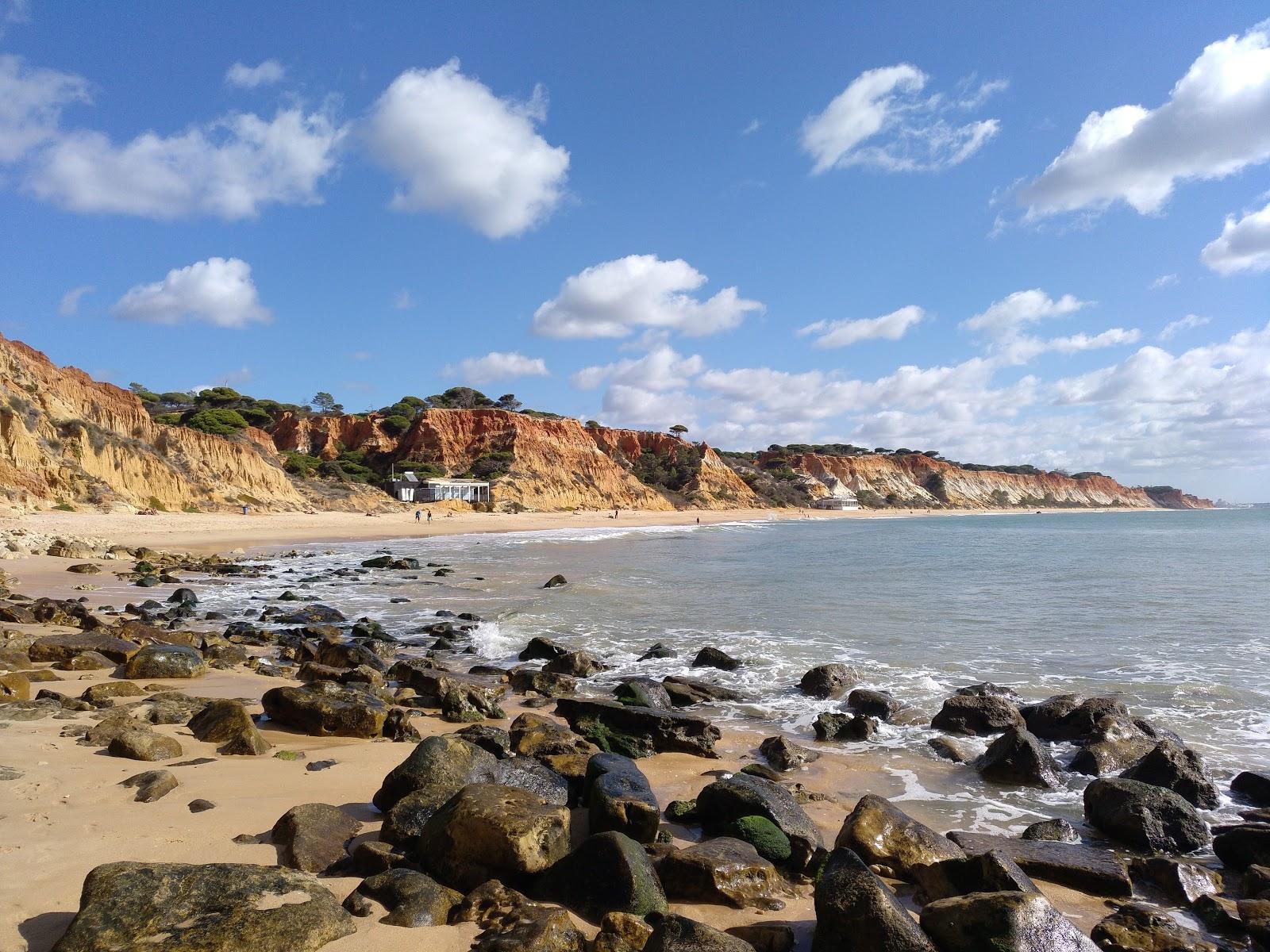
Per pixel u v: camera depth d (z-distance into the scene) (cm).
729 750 967
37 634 1450
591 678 1366
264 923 412
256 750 801
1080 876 612
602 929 455
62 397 5422
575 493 10656
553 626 1892
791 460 18125
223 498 5959
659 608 2167
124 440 5434
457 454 10706
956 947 457
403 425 11538
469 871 508
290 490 6956
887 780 877
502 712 1091
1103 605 2231
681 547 5025
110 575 2678
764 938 484
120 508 4791
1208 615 2027
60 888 461
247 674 1270
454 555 4222
